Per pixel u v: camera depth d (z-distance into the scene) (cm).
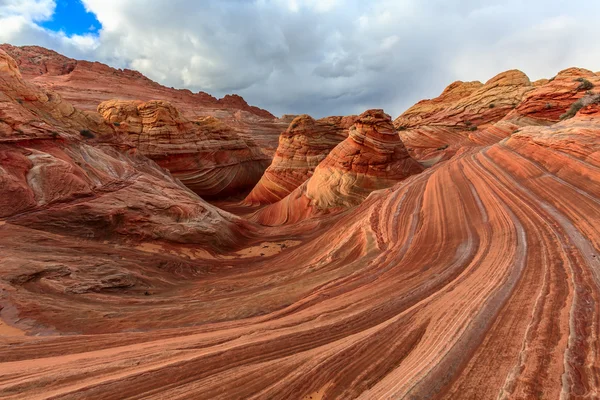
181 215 1856
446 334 504
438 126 5309
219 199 5000
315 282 1002
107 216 1555
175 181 3108
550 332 447
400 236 1234
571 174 1105
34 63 8938
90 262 1168
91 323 799
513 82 5166
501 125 3556
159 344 627
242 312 834
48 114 2477
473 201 1273
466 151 2781
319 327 627
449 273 803
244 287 1137
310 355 513
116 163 2209
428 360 441
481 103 5212
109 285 1072
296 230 2402
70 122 2633
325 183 2842
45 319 789
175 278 1347
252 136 8875
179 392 431
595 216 825
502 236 913
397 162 2817
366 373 452
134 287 1135
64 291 952
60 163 1631
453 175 1747
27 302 832
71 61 9462
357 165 2777
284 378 455
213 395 425
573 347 404
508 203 1116
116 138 2911
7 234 1200
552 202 1006
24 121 1670
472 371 400
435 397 368
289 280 1142
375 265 1034
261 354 530
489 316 527
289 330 632
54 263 1058
